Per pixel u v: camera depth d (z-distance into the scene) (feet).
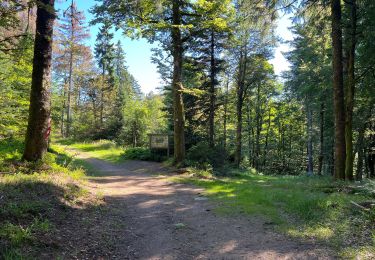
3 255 14.25
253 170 100.37
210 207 29.27
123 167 66.54
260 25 46.09
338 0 43.70
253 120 148.97
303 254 17.40
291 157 160.76
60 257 15.57
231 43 81.97
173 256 17.83
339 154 43.32
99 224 21.88
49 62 34.14
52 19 33.91
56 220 20.16
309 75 80.38
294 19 46.57
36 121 33.60
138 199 33.01
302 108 129.18
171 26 52.90
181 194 36.60
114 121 150.82
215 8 56.39
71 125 160.86
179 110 61.46
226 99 111.65
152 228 22.86
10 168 30.55
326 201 25.85
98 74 175.42
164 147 73.97
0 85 40.57
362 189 29.30
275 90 142.61
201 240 20.44
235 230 22.18
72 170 42.04
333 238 19.19
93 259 16.39
